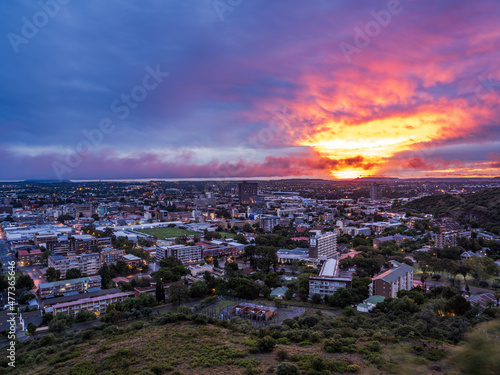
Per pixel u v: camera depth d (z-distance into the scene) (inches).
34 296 7637.8
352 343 4244.6
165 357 4003.4
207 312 6294.3
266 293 7332.7
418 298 6122.1
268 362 3806.6
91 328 5590.6
